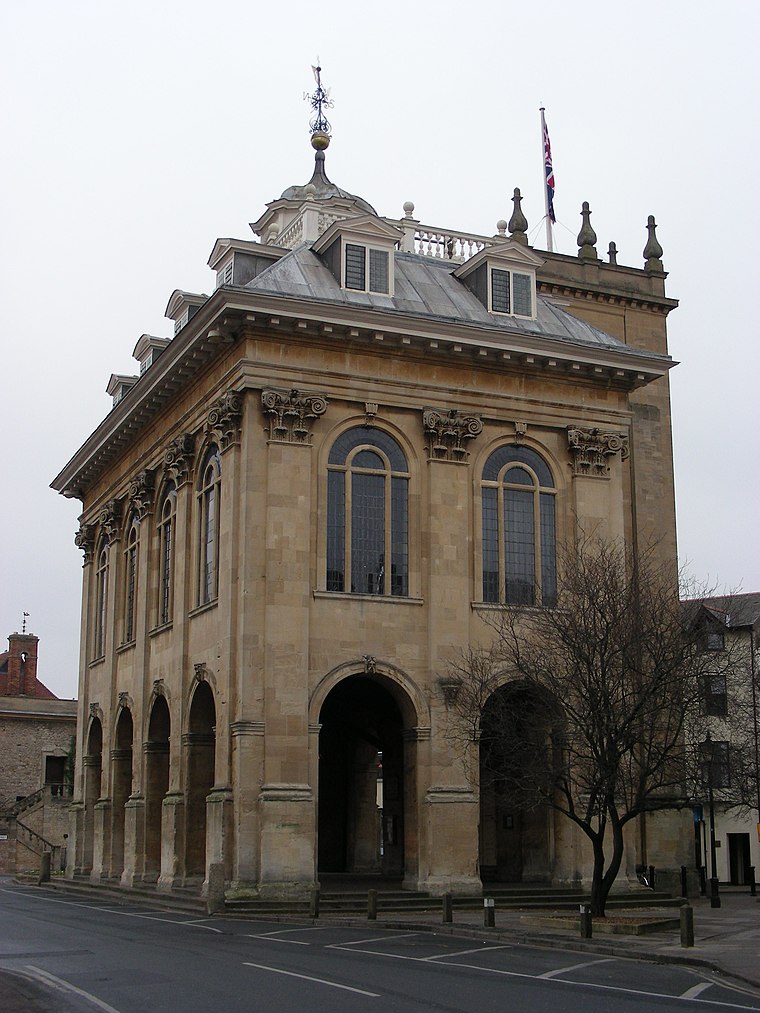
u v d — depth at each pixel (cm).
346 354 3822
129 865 4425
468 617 3825
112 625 5041
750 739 4966
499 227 5016
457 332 3894
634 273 5081
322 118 5412
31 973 2067
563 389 4138
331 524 3762
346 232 3988
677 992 1931
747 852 7031
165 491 4541
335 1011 1648
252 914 3269
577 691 3167
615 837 3130
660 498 4816
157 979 1986
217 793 3547
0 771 8356
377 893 3519
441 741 3703
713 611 5109
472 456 3972
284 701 3531
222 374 3878
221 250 4375
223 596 3703
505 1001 1762
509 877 4131
